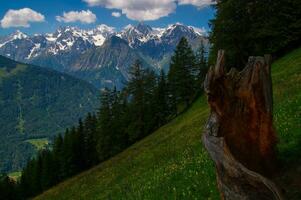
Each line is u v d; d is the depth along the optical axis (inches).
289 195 389.4
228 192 377.4
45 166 4480.8
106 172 2556.6
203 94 3304.6
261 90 402.6
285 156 463.5
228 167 374.0
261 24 2586.1
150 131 3939.5
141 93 3932.1
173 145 1862.7
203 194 651.5
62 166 4387.3
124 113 4057.6
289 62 2193.7
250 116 403.2
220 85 402.3
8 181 4778.5
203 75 3993.6
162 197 754.8
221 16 2704.2
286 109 898.1
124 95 4052.7
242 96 403.2
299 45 2628.0
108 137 4052.7
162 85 3976.4
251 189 365.4
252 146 405.1
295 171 419.8
